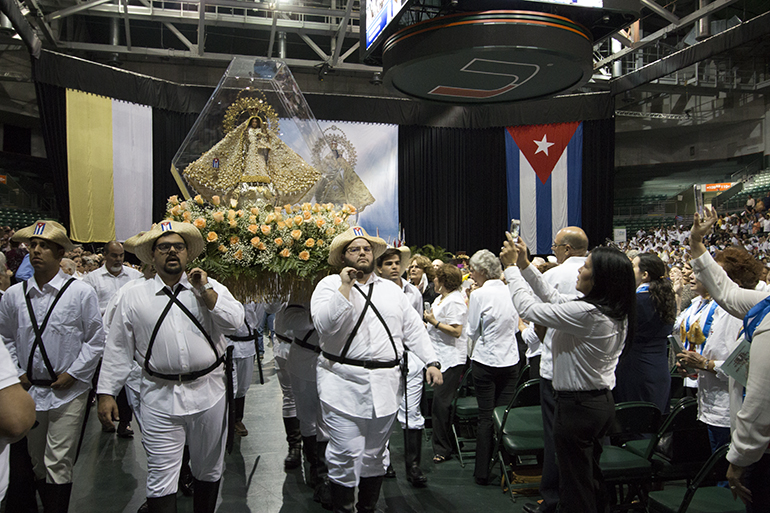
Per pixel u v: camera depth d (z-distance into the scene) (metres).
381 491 3.68
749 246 14.28
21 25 8.79
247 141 4.12
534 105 13.42
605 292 2.49
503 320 3.83
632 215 23.61
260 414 5.59
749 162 20.20
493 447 4.01
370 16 6.95
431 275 6.10
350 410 2.69
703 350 2.98
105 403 2.59
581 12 6.28
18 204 16.88
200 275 2.54
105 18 14.24
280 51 13.28
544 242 13.54
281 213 3.77
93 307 3.13
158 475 2.57
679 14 13.53
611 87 13.16
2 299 3.09
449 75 6.99
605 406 2.52
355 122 12.88
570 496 2.54
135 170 11.12
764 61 18.59
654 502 2.57
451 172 13.91
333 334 2.74
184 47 16.05
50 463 2.97
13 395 1.33
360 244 2.84
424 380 4.64
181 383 2.60
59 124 10.14
